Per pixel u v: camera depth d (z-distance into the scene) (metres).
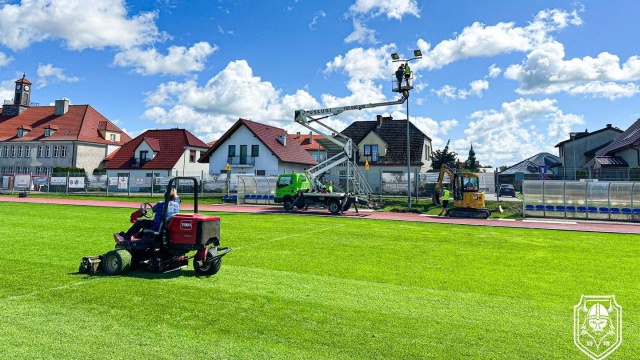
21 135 57.00
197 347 4.31
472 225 18.45
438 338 4.69
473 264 9.23
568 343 4.61
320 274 7.96
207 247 7.75
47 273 7.55
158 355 4.10
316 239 12.95
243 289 6.69
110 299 5.96
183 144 50.28
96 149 56.84
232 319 5.21
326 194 23.44
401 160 43.53
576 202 22.45
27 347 4.23
